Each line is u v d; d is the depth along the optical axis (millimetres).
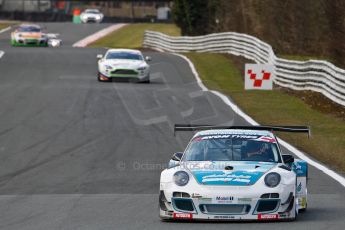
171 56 183000
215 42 191750
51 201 48750
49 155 69188
